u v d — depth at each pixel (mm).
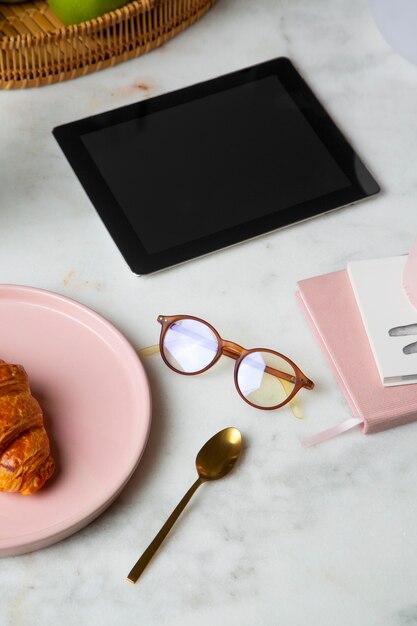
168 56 1288
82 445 1061
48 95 1251
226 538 1046
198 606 1021
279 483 1070
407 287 1116
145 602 1020
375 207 1214
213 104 1256
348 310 1125
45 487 1037
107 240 1177
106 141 1221
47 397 1082
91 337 1110
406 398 1084
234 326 1141
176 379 1108
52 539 1005
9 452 1001
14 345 1103
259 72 1279
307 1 1340
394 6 1273
